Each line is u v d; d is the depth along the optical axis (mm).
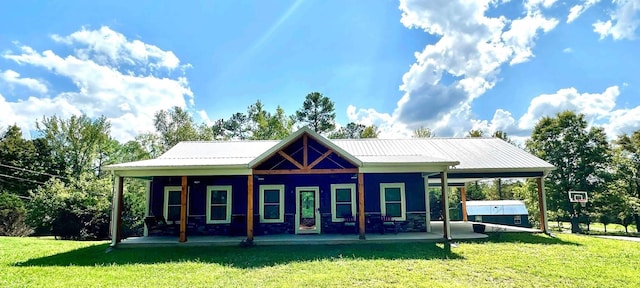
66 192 19859
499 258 9305
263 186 14406
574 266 8406
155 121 37406
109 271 8266
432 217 30172
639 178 27328
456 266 8406
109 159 34969
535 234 13711
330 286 6793
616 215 26172
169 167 11672
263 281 7211
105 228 18516
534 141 29719
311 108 37531
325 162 13375
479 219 25859
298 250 10734
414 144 17688
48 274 7965
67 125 33094
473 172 14312
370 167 12117
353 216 14219
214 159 14477
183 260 9492
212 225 14172
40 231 22406
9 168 32125
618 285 6859
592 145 26625
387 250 10578
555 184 27219
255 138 38188
